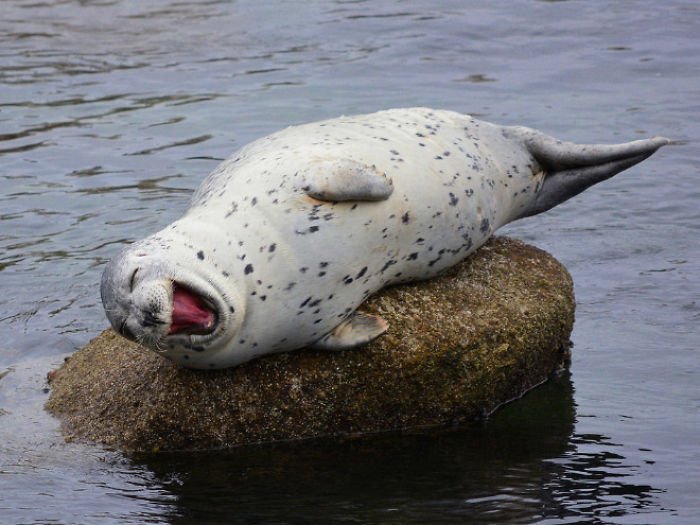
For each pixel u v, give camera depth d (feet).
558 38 156.87
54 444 68.85
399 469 65.31
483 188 77.05
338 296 68.80
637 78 141.38
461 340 71.15
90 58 153.58
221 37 161.58
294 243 67.26
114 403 70.59
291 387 69.41
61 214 105.09
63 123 129.49
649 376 76.64
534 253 80.94
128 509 60.70
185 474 65.41
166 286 62.95
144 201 107.76
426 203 71.77
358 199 67.97
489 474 63.98
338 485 63.26
